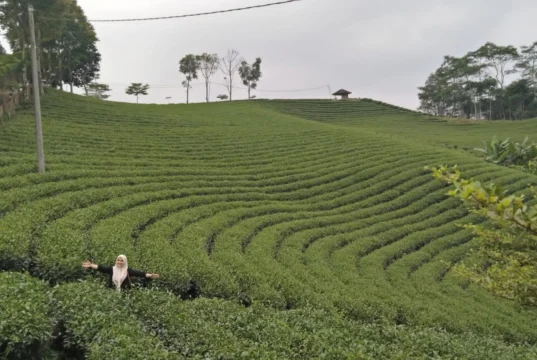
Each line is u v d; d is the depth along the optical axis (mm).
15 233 14906
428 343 11016
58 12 43625
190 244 18031
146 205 22234
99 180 24047
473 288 21281
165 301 11828
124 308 10875
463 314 17078
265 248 19906
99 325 9742
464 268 10227
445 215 29547
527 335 16891
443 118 80438
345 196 30578
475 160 41062
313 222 25328
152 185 25438
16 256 13664
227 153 35844
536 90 97250
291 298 14891
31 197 19812
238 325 10812
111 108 45062
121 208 21047
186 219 21438
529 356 11148
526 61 95188
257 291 14805
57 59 66938
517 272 9109
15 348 8781
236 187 28734
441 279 21766
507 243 8633
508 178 35938
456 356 10523
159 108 54844
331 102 85250
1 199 18594
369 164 36312
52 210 18500
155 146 34062
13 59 37156
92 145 31078
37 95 23344
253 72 101438
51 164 25250
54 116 36531
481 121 77250
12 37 44812
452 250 24734
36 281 11820
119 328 9492
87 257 14211
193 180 28406
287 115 65125
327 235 24281
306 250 21453
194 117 48938
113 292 11719
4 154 25312
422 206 30609
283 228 23359
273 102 79625
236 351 9133
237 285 14961
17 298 10164
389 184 33094
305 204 28656
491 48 95000
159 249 16391
